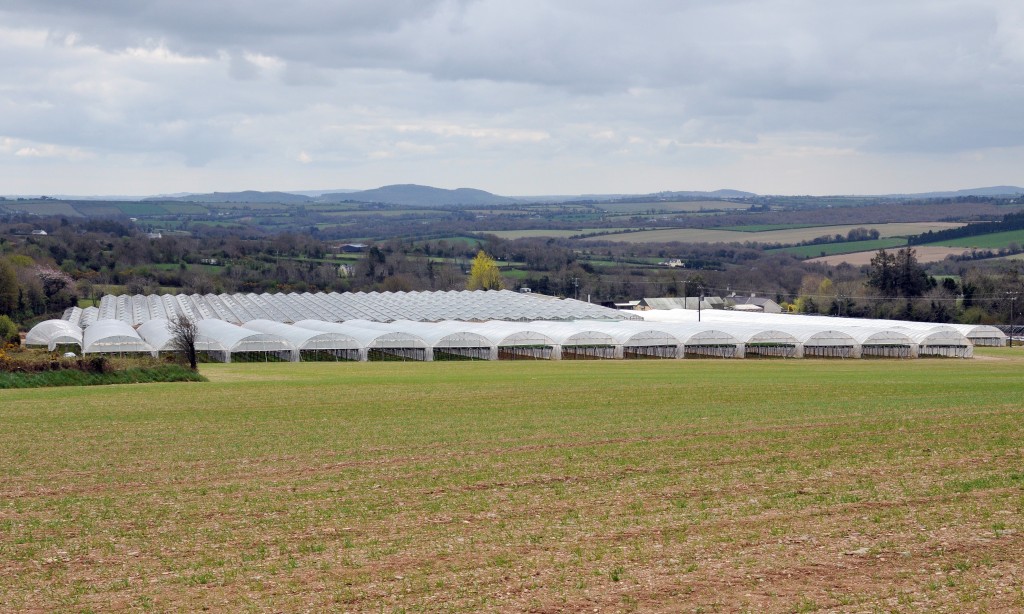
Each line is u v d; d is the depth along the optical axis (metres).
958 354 104.88
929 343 104.94
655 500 27.78
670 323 116.19
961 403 49.56
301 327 118.81
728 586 20.36
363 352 97.81
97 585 21.42
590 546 23.31
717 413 47.28
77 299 158.75
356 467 34.06
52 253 196.12
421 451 37.19
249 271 197.25
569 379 70.44
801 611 18.97
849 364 88.94
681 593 20.05
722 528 24.58
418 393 60.16
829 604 19.28
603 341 103.50
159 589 21.06
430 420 46.72
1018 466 31.20
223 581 21.45
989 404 48.81
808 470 31.44
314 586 20.98
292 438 41.28
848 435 38.59
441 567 22.03
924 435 38.03
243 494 29.94
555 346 102.38
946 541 22.89
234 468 34.38
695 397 56.25
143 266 194.88
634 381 68.25
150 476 33.19
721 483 29.83
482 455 35.91
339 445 39.09
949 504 26.30
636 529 24.69
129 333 98.06
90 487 31.52
